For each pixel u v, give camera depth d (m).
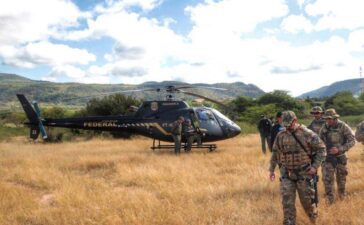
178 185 8.30
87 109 26.83
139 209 6.19
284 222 4.91
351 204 5.81
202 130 15.30
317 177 5.11
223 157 12.53
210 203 6.66
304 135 4.90
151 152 15.37
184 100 16.34
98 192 7.74
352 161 11.17
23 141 24.42
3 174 10.66
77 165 11.88
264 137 13.67
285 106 57.16
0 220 5.92
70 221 5.84
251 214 5.88
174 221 5.54
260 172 9.24
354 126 34.94
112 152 15.33
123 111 25.97
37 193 8.45
